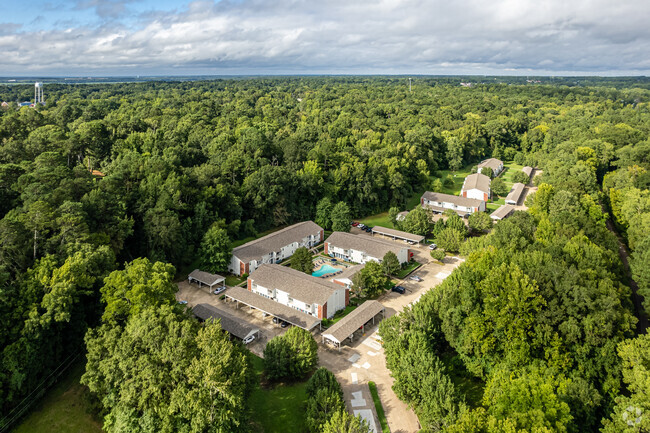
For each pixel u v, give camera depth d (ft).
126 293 168.14
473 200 435.12
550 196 365.61
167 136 424.87
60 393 168.55
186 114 591.78
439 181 506.07
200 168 341.00
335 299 240.12
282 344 182.39
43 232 195.72
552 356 167.12
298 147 433.48
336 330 208.85
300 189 388.78
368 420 162.61
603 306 174.29
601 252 232.12
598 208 345.92
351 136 553.23
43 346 164.04
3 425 147.02
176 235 271.69
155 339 143.64
